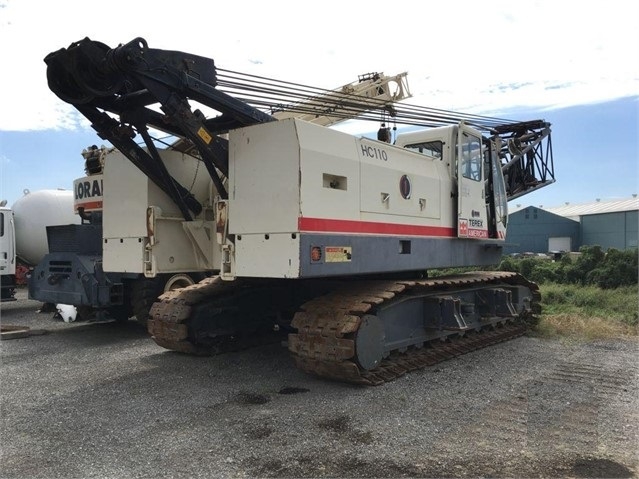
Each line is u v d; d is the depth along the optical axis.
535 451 3.96
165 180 6.06
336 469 3.65
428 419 4.61
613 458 3.84
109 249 6.64
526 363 6.71
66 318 10.38
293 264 4.86
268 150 5.09
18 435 4.28
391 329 6.24
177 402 5.09
